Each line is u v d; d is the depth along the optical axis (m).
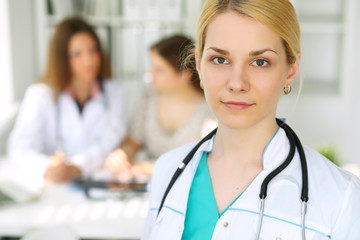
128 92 2.68
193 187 0.74
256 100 0.61
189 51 0.85
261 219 0.63
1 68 2.68
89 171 1.86
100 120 2.14
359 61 2.81
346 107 2.79
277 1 0.60
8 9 2.64
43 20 2.71
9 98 2.69
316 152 0.70
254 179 0.67
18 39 2.73
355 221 0.60
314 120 2.84
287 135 0.71
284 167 0.66
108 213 1.46
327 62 2.99
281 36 0.60
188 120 1.94
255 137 0.67
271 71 0.61
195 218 0.71
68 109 2.11
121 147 2.10
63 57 2.06
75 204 1.53
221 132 0.72
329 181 0.64
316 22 2.85
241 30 0.60
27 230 1.38
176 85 1.93
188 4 2.65
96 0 2.66
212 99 0.64
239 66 0.61
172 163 0.82
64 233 1.18
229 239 0.64
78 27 2.07
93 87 2.17
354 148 2.92
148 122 2.05
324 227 0.61
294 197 0.63
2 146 2.42
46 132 2.13
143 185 1.63
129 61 2.68
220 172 0.72
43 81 2.13
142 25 2.65
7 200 1.53
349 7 2.66
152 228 0.78
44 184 1.70
